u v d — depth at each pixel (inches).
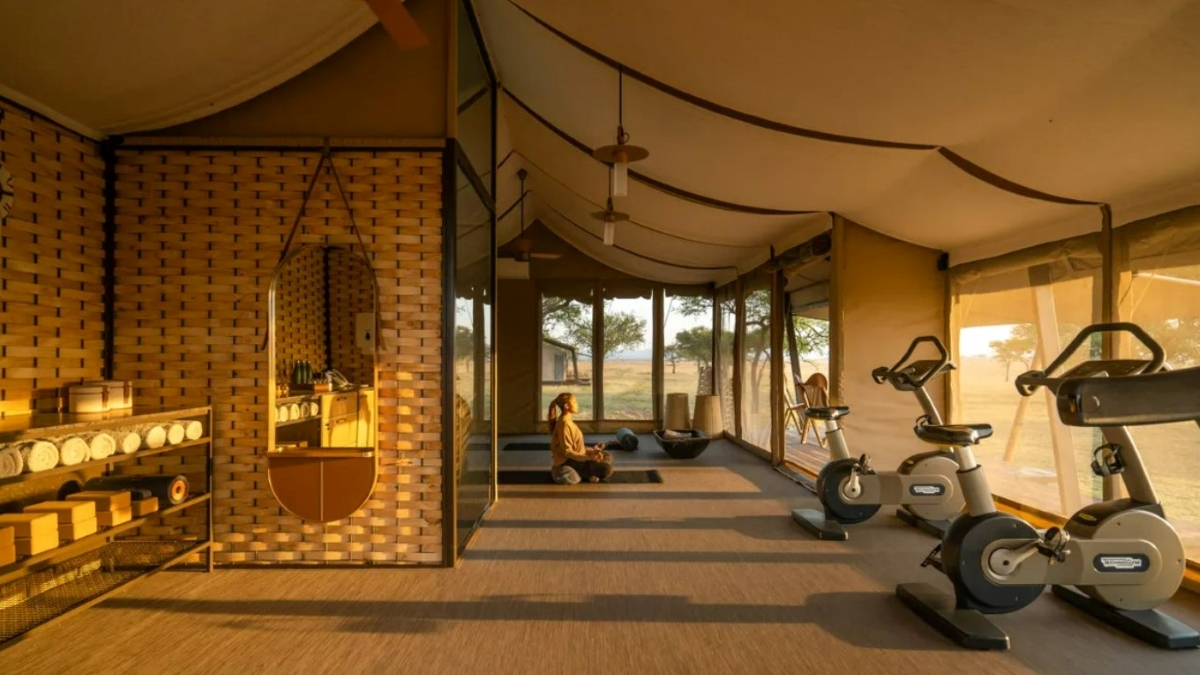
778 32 120.1
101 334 146.6
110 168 147.8
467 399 172.1
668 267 378.9
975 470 119.1
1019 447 195.9
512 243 299.9
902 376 153.8
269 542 148.1
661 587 134.8
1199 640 107.0
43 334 130.0
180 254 148.5
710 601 127.3
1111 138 125.3
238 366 148.4
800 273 318.0
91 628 115.0
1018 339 192.1
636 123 190.2
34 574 125.0
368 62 151.1
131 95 134.5
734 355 356.5
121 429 125.0
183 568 146.9
